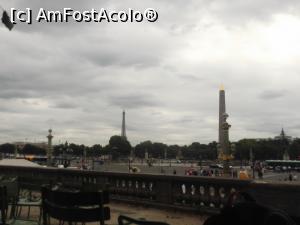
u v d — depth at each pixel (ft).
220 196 36.27
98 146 652.07
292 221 11.76
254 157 529.04
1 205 22.98
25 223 28.99
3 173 63.10
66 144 515.91
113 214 38.22
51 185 27.73
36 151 639.76
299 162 404.36
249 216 12.53
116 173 45.96
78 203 17.07
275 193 13.62
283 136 581.94
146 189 43.04
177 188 39.96
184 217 36.86
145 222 14.25
